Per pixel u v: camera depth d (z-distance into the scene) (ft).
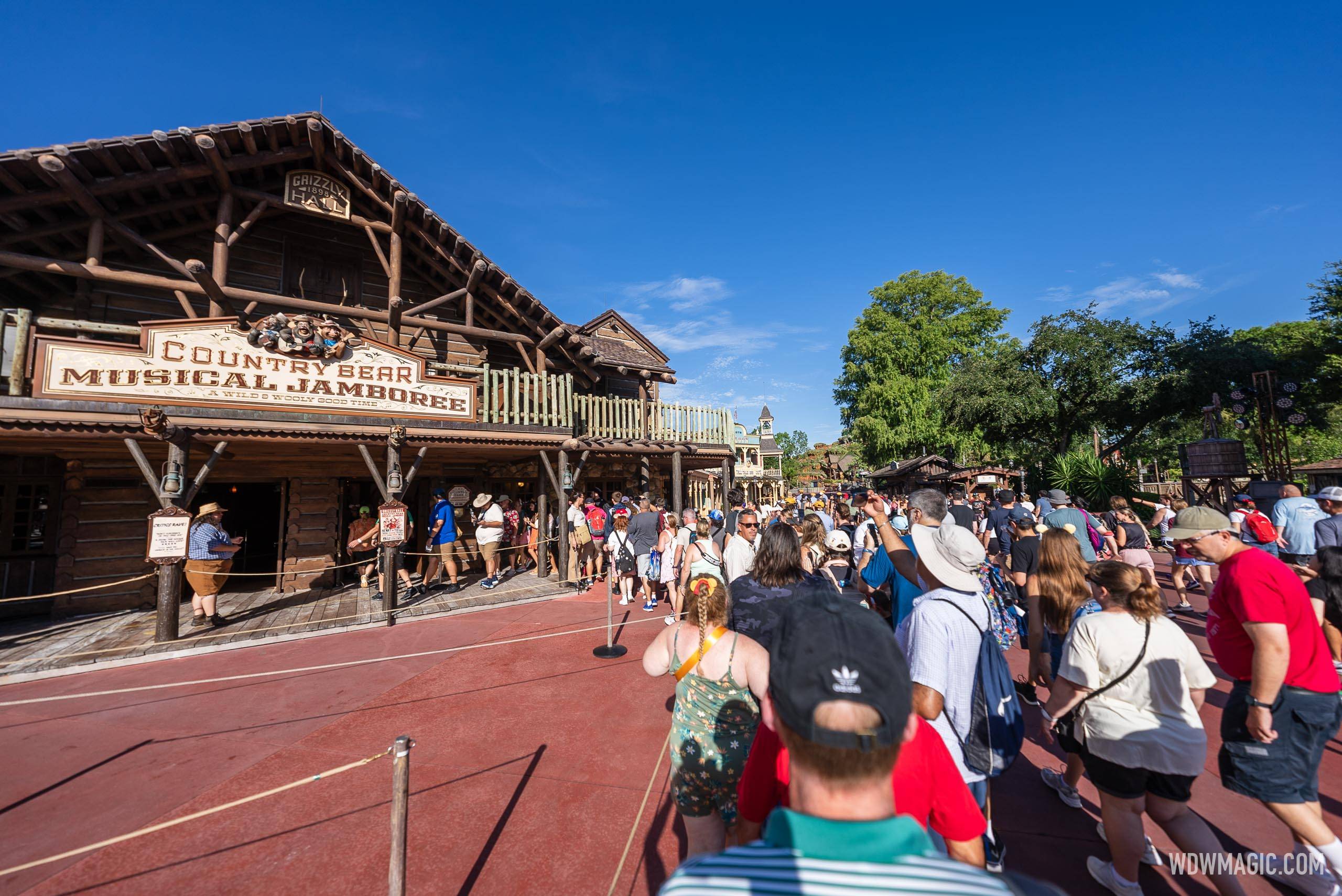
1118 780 8.04
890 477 89.56
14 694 17.61
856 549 24.41
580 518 36.58
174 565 22.65
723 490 47.85
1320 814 8.36
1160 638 7.98
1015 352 90.17
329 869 9.47
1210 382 73.72
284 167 32.22
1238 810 10.63
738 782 7.40
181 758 13.42
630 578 31.19
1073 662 8.44
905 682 3.24
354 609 28.45
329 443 27.14
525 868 9.46
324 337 27.14
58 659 20.36
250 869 9.48
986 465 89.15
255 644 22.57
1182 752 7.72
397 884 7.81
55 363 21.58
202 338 24.35
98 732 14.87
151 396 23.12
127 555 29.91
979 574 15.46
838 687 3.11
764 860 2.86
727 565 17.92
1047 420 87.92
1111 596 8.46
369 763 13.19
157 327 23.50
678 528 29.27
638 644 22.33
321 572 34.81
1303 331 88.63
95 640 23.07
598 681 18.29
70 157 24.44
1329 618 11.23
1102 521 37.60
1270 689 7.79
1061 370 84.02
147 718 15.72
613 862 9.59
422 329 35.86
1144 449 118.52
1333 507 19.80
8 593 27.68
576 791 11.79
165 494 22.89
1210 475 51.67
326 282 37.17
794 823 3.03
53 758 13.48
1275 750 8.07
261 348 25.67
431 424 29.99
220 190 30.07
